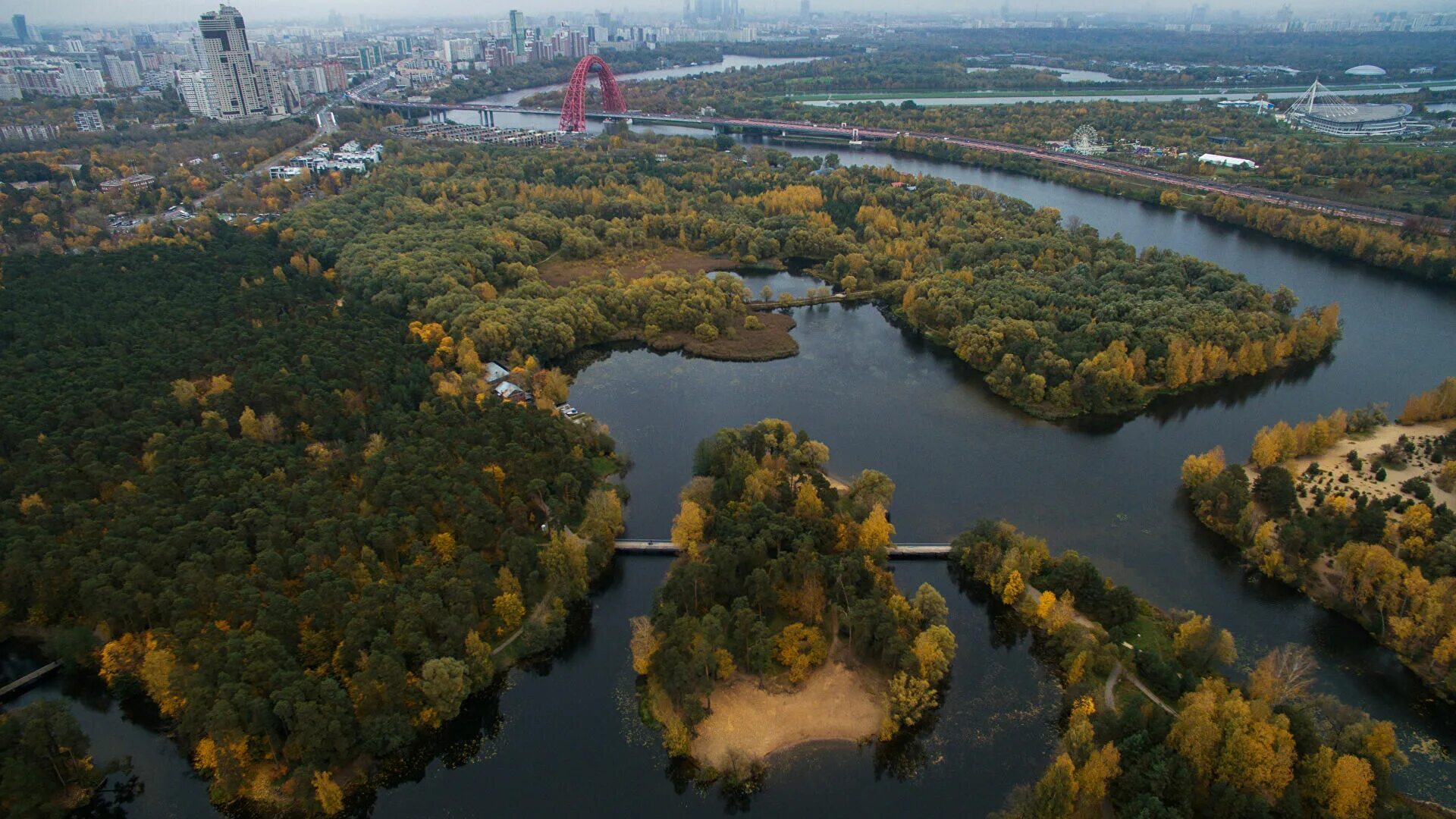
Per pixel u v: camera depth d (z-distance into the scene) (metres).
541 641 172.38
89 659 169.38
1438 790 141.75
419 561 176.62
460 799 147.00
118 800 146.75
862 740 154.12
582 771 151.38
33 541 179.88
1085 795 133.12
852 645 167.62
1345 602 179.50
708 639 161.25
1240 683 161.50
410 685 155.50
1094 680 160.88
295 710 143.00
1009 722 157.50
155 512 188.12
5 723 141.12
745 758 150.38
